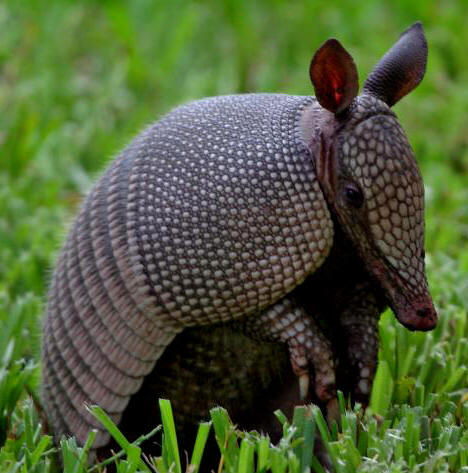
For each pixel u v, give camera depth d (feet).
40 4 56.80
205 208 22.33
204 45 55.67
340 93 21.88
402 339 28.43
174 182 22.67
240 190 22.16
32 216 39.86
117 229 23.22
